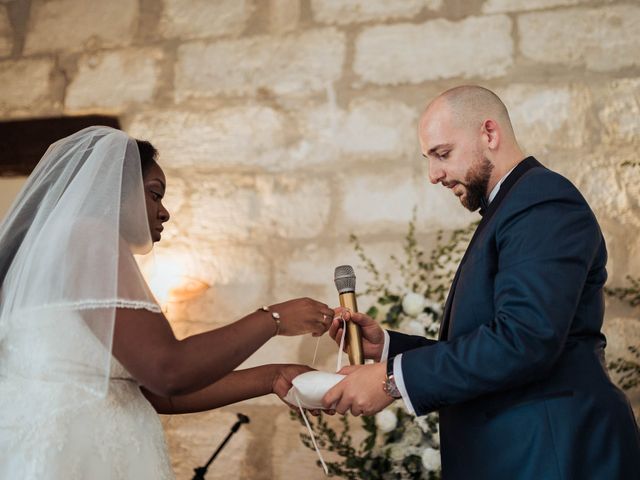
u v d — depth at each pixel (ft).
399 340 7.20
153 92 12.30
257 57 12.04
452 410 6.13
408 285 10.73
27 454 5.43
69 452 5.45
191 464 10.66
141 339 5.43
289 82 11.84
